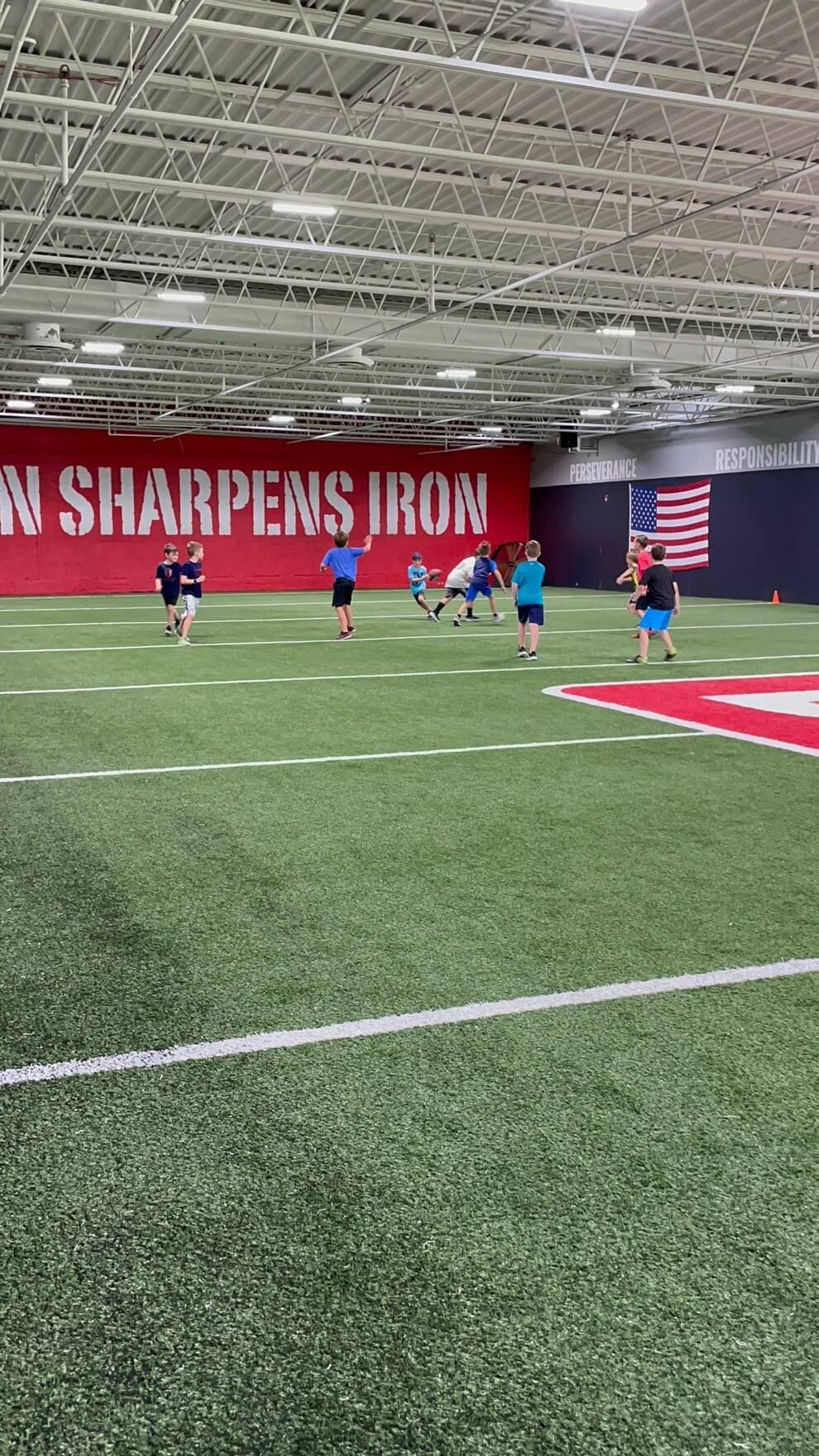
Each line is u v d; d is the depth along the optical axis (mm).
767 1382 1956
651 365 21141
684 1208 2471
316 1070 3141
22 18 7285
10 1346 2041
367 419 29312
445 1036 3359
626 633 17453
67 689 10883
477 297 14672
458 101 10328
